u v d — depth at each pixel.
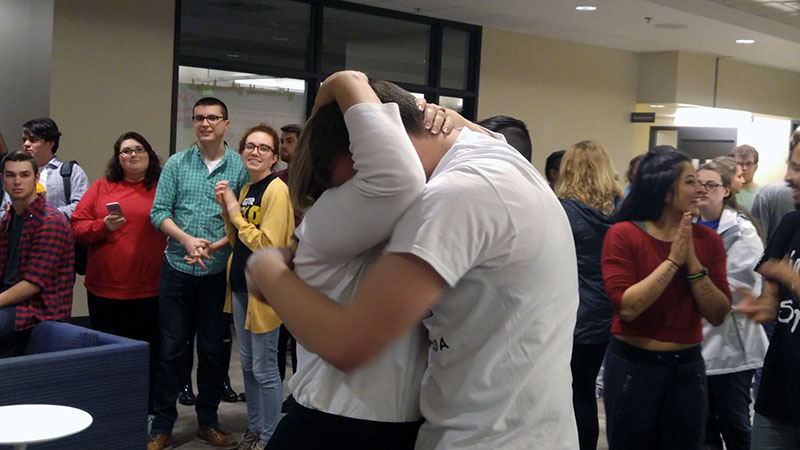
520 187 1.24
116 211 4.07
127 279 4.23
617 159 10.66
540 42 9.63
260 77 7.68
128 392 3.38
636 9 7.64
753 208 5.32
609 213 3.40
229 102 7.50
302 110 8.02
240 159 4.28
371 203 1.20
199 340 4.21
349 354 1.20
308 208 1.40
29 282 3.77
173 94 6.95
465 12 8.32
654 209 2.65
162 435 4.11
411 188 1.18
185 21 7.07
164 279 4.14
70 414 2.46
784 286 2.46
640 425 2.62
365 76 1.30
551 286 1.28
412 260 1.17
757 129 12.45
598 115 10.36
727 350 3.55
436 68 8.84
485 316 1.27
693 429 2.63
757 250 3.60
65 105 6.36
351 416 1.36
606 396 2.71
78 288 6.67
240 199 4.02
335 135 1.28
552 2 7.55
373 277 1.19
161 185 4.15
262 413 3.92
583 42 9.98
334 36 8.09
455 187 1.19
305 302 1.23
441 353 1.31
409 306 1.17
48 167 4.93
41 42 6.33
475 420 1.28
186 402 4.95
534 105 9.66
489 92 9.23
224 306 4.19
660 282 2.52
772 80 11.91
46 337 3.69
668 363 2.58
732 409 3.65
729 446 3.70
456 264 1.18
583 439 3.39
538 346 1.27
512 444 1.27
